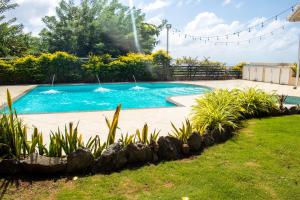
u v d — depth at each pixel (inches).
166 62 897.5
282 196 131.8
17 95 519.2
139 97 633.0
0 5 1051.9
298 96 505.7
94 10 1216.8
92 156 157.6
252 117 309.7
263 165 167.3
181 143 186.2
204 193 133.3
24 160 151.5
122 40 1213.1
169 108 380.8
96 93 693.9
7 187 138.8
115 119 173.9
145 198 129.0
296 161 174.1
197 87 757.9
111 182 144.6
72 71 805.2
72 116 323.0
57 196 130.8
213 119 230.1
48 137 233.6
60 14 1203.2
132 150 166.7
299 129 251.3
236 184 142.5
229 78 968.9
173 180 147.1
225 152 190.4
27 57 764.0
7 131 160.7
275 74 779.4
